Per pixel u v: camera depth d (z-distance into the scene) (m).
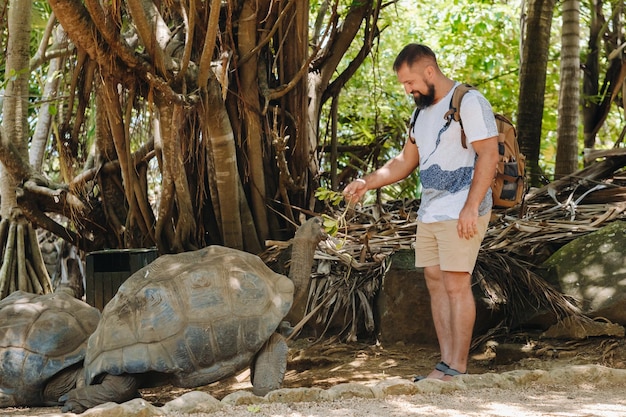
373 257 7.29
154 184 9.38
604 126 16.86
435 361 6.34
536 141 9.87
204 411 4.08
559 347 6.11
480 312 6.59
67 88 8.69
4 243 8.63
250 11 7.32
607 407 4.20
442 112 5.00
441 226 4.99
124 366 4.45
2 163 8.04
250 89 7.45
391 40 13.74
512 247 6.93
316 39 9.05
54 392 4.95
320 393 4.40
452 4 14.01
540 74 9.88
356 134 12.34
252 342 4.63
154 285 4.69
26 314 5.12
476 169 4.84
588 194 7.66
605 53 12.49
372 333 7.01
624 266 6.31
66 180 7.96
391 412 4.03
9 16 8.14
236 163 7.45
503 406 4.21
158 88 6.21
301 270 5.23
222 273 4.78
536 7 9.87
